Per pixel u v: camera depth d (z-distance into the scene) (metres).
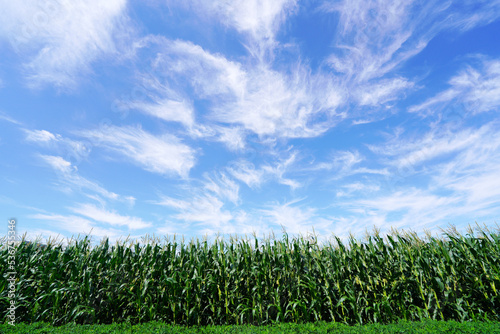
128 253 9.05
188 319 7.86
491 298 6.93
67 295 8.20
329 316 8.07
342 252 8.92
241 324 7.59
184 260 9.33
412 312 7.41
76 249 9.46
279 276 8.51
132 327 6.71
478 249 7.71
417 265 7.92
